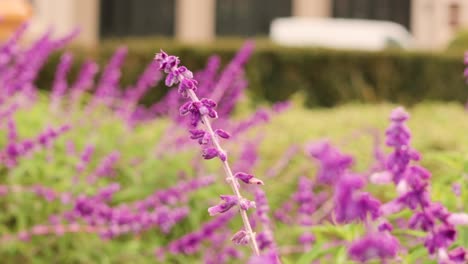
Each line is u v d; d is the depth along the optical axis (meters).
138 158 5.20
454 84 14.14
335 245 2.39
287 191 5.27
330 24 20.78
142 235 4.75
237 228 4.86
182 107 1.68
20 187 4.33
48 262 4.34
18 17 10.10
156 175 4.98
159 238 4.74
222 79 5.54
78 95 5.97
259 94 13.77
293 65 14.02
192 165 5.12
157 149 5.14
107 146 5.35
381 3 30.41
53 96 5.88
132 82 13.13
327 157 1.05
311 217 4.28
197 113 1.68
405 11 30.44
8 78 5.12
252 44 5.56
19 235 4.23
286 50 13.96
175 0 30.25
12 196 4.42
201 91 5.59
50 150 4.72
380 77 14.27
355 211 1.07
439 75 14.20
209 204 4.83
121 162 5.12
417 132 6.21
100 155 5.27
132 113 6.16
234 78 5.65
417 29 27.38
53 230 4.23
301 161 5.75
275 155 5.89
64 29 27.19
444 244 1.42
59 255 4.36
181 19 29.00
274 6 30.27
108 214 4.20
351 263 2.24
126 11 30.06
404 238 2.76
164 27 30.28
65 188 4.58
